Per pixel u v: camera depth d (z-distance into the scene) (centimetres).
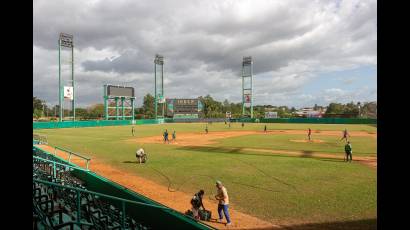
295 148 3139
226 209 985
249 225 973
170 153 2786
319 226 953
